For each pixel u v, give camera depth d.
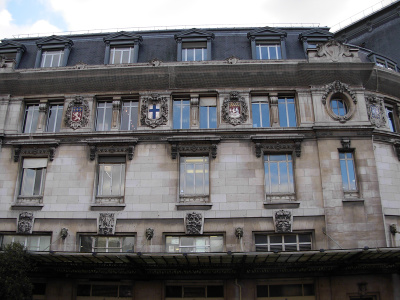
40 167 20.81
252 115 21.38
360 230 18.55
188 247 19.05
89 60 23.41
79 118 21.25
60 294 18.53
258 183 19.61
